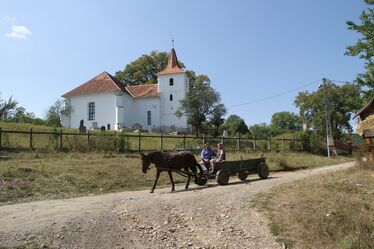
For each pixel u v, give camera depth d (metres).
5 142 27.38
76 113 65.31
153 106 69.50
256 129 92.06
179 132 59.09
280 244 9.69
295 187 14.25
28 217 10.91
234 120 74.00
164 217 11.38
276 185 15.55
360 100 25.17
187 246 9.57
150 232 10.25
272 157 32.59
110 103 64.06
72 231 9.71
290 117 117.81
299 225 10.52
